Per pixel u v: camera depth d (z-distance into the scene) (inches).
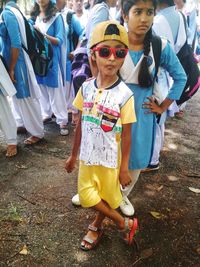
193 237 93.5
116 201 80.0
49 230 92.7
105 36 67.9
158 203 108.8
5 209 100.9
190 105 215.9
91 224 89.0
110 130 73.5
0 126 129.7
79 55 125.3
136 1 76.8
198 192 116.0
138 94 86.7
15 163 129.1
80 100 78.5
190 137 163.6
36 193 109.8
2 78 120.7
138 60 83.4
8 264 80.9
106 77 72.4
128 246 88.5
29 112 137.9
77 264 81.9
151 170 128.0
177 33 117.3
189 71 119.7
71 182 117.3
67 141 151.6
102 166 76.8
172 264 83.7
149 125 89.4
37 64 136.9
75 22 167.5
